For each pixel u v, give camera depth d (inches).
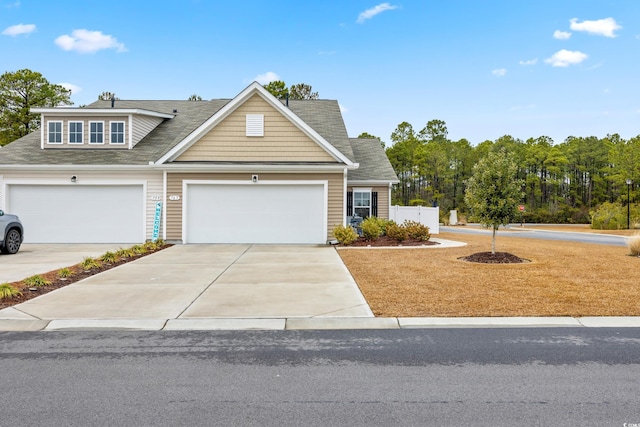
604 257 511.2
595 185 2731.3
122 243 666.2
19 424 135.2
